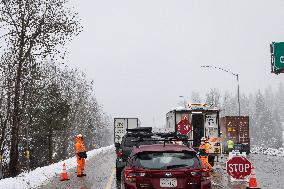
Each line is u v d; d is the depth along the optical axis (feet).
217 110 102.83
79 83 213.87
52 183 59.62
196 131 101.19
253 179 49.34
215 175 65.16
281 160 99.04
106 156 127.65
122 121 150.51
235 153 52.26
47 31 84.02
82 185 56.49
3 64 85.51
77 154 68.39
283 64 98.07
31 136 130.00
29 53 84.17
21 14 83.41
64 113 136.77
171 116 108.27
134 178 28.94
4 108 95.91
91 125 253.24
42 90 127.54
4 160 104.53
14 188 52.90
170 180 28.58
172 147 30.53
